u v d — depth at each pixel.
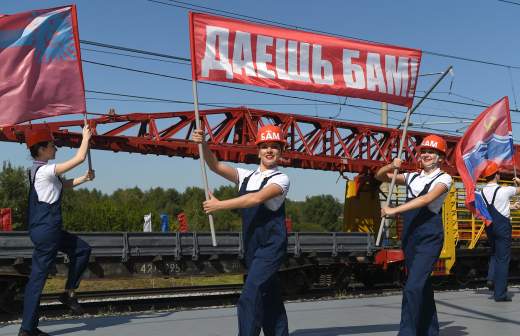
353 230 18.17
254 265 4.21
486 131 9.87
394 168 5.34
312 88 5.73
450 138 19.84
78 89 5.84
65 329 5.87
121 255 10.05
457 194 13.53
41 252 5.41
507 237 8.20
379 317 6.63
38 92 5.77
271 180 4.20
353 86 5.88
